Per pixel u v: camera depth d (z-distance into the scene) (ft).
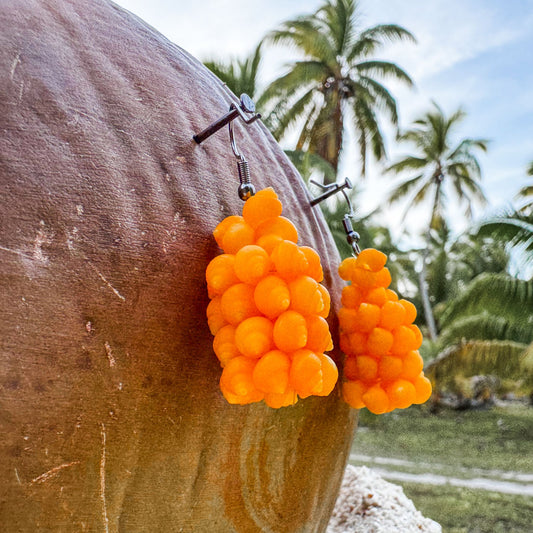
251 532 0.51
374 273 0.54
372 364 0.54
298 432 0.53
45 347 0.41
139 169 0.46
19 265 0.41
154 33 0.55
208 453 0.48
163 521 0.46
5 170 0.41
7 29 0.44
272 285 0.43
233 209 0.51
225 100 0.57
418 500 2.57
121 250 0.44
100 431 0.43
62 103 0.44
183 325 0.46
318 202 0.62
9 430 0.40
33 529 0.41
